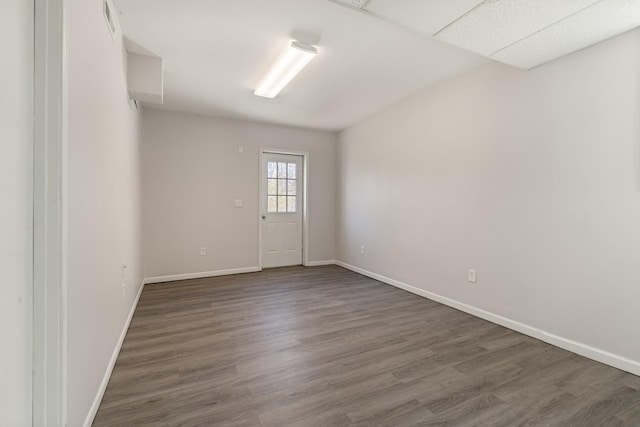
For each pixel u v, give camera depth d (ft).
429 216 11.03
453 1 5.32
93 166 4.72
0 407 2.41
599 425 4.68
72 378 3.75
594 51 6.66
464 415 4.87
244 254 15.24
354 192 15.65
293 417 4.77
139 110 11.40
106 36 5.59
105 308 5.56
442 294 10.51
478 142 9.20
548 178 7.49
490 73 8.82
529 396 5.38
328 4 6.30
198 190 14.08
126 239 8.10
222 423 4.62
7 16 2.52
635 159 6.09
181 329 8.14
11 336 2.60
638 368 6.04
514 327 8.25
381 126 13.53
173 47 8.05
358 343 7.43
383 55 8.43
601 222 6.59
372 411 4.94
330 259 17.52
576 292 7.00
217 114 14.05
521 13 5.59
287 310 9.74
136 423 4.59
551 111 7.41
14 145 2.65
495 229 8.74
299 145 16.51
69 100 3.59
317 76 9.82
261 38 7.61
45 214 3.06
